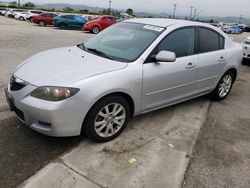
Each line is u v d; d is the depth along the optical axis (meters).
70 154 3.31
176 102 4.50
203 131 4.16
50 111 3.05
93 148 3.47
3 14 43.88
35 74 3.36
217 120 4.61
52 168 3.03
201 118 4.61
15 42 11.55
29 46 10.77
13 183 2.78
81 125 3.29
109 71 3.42
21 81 3.32
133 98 3.69
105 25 21.59
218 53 4.97
